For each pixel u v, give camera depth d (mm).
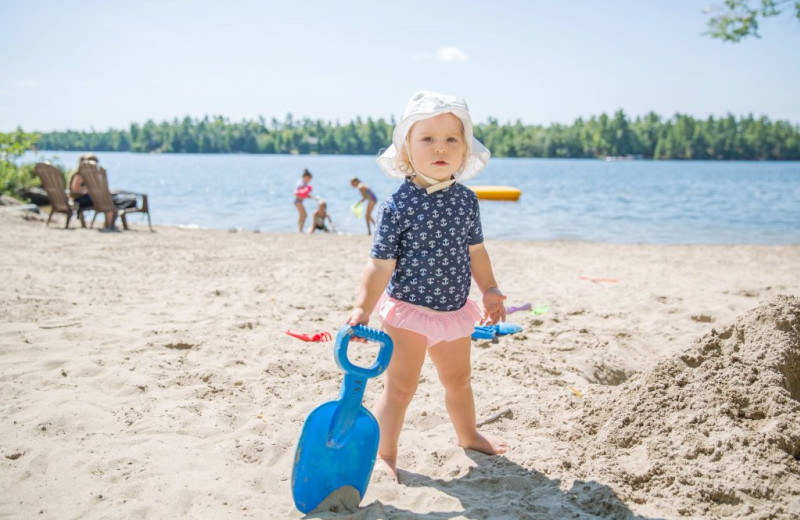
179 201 27172
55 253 9383
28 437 3283
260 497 2789
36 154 20938
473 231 3113
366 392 4137
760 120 171500
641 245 14086
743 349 3312
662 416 3105
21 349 4633
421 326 2908
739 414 2990
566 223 20203
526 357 4918
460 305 3012
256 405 3861
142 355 4637
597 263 10719
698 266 10539
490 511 2652
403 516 2605
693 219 21734
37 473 2943
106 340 4965
